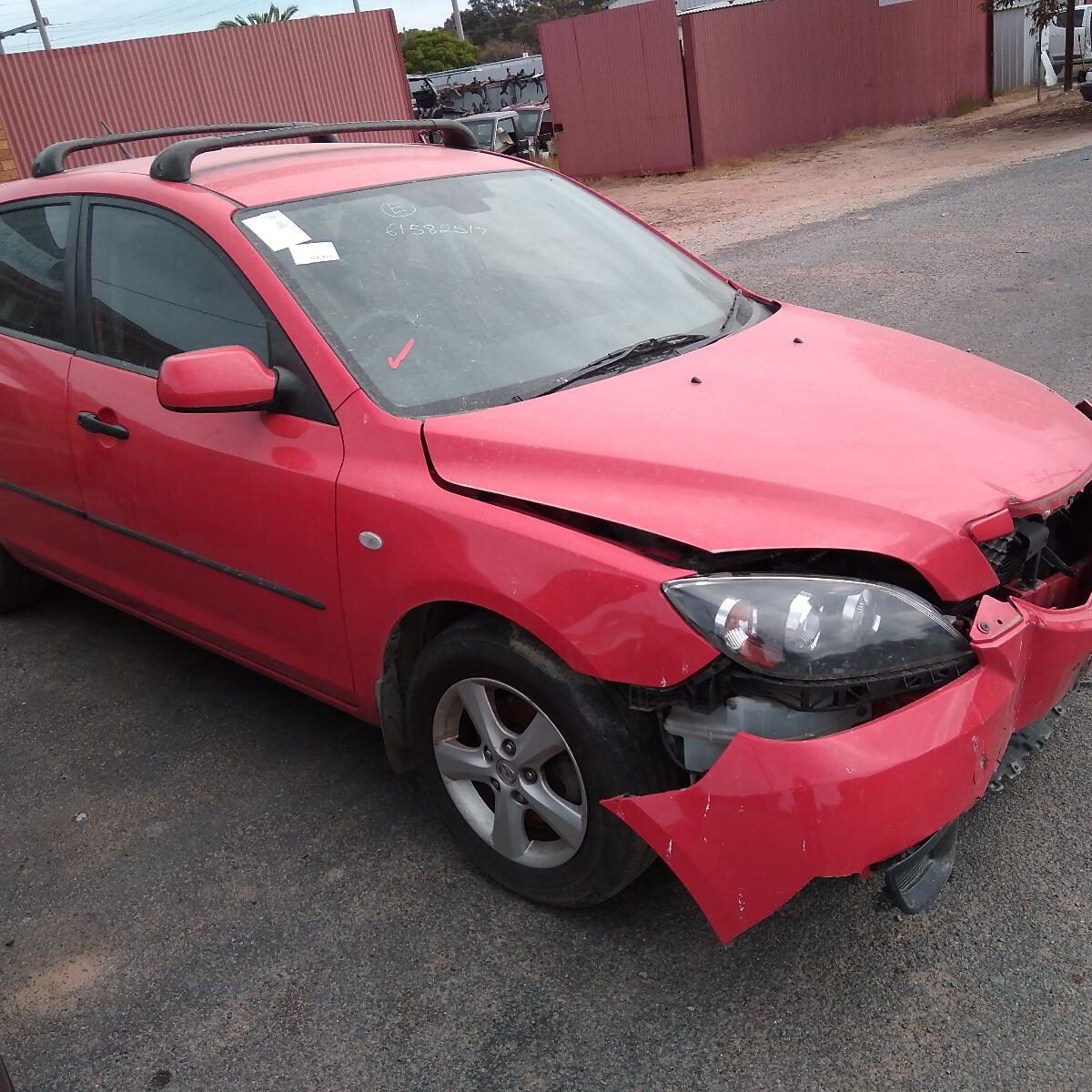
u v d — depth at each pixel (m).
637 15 19.55
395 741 2.88
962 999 2.29
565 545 2.26
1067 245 9.26
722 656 2.08
